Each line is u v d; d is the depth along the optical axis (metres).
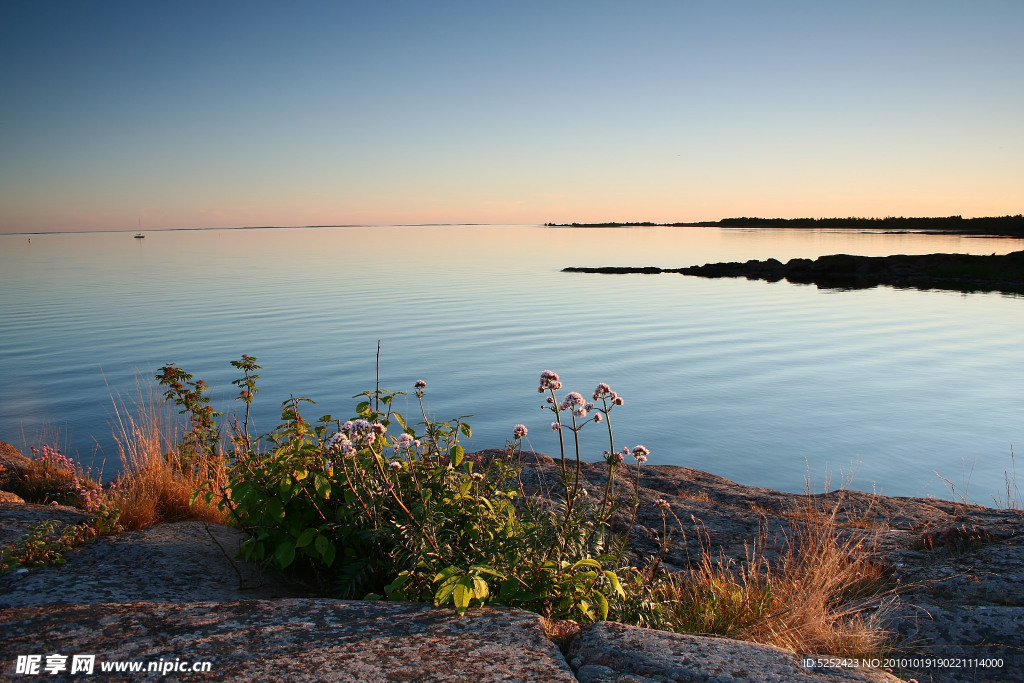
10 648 2.47
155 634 2.62
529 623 2.85
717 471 15.70
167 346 32.25
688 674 2.49
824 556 4.86
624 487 7.33
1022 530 5.34
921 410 21.03
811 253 130.75
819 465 15.99
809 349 32.78
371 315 45.56
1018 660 3.66
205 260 128.38
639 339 35.66
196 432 6.23
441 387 24.34
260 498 3.88
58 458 7.60
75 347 31.97
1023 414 20.41
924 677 3.55
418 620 2.85
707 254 142.00
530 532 3.47
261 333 36.88
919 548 5.39
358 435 3.49
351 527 3.75
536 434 18.77
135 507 4.77
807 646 3.77
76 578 3.65
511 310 48.88
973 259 75.62
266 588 3.80
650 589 4.11
